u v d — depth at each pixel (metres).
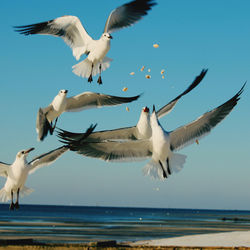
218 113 11.17
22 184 12.02
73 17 13.71
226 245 18.50
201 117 10.75
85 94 14.34
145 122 13.80
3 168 11.95
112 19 13.55
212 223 54.12
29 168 11.81
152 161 11.08
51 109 13.22
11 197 12.09
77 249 8.24
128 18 13.66
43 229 34.00
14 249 8.40
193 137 11.36
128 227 39.81
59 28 14.03
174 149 11.40
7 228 34.22
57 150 11.84
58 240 24.70
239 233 22.36
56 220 52.38
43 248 8.34
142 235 29.75
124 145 11.12
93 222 49.56
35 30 13.80
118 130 13.85
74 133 11.62
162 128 10.88
